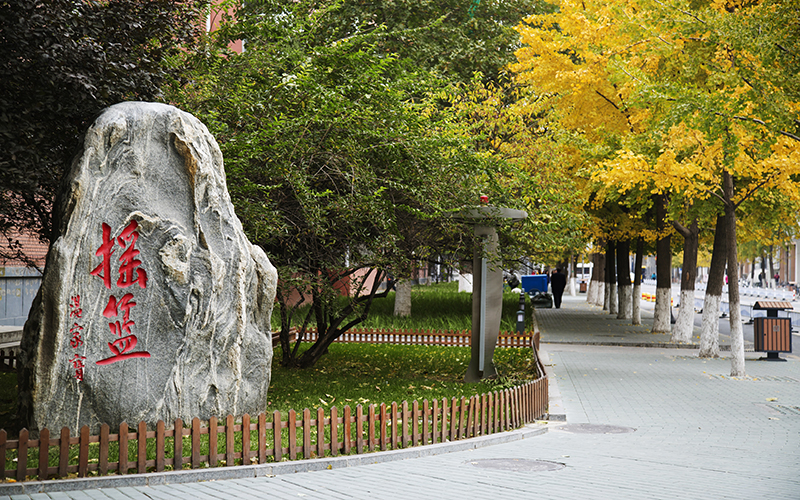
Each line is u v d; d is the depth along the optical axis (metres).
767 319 21.03
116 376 8.74
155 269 9.05
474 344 15.39
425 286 58.94
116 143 8.97
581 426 11.41
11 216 13.07
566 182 23.22
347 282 15.64
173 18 10.92
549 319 35.56
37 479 6.81
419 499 6.70
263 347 10.19
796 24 13.27
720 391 15.11
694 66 15.25
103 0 10.31
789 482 7.66
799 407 13.20
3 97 8.88
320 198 12.56
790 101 13.88
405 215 14.86
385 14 28.73
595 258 50.31
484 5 31.70
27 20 8.62
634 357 21.30
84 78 9.04
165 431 7.42
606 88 21.31
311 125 12.23
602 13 20.47
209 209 9.53
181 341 9.16
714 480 7.72
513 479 7.62
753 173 16.81
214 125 11.68
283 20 13.86
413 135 13.14
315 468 7.97
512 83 27.58
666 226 25.72
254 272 10.05
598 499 6.79
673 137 17.00
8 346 16.38
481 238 14.80
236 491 6.87
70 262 8.51
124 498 6.48
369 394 13.28
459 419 9.84
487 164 14.60
